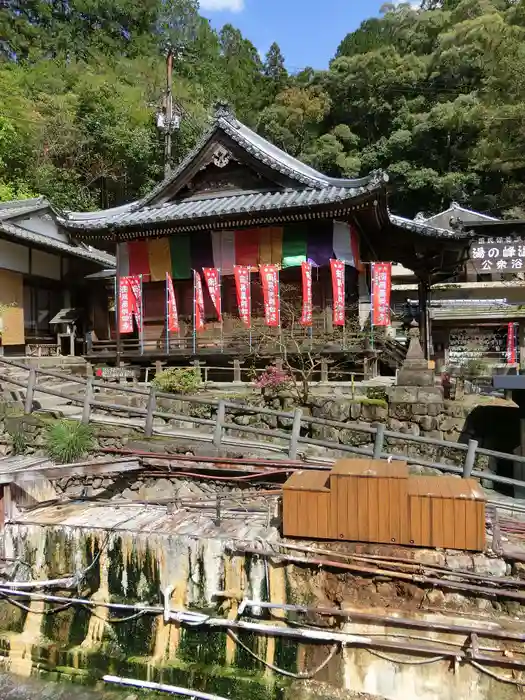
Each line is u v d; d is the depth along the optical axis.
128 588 6.36
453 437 9.67
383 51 43.47
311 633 5.36
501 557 5.37
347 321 14.20
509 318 18.16
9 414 10.20
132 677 5.89
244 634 5.72
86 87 30.20
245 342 13.99
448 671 5.05
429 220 28.98
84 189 28.70
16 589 6.69
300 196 14.41
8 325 16.48
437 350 19.45
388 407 9.98
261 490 7.55
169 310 14.48
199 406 11.05
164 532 6.34
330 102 43.66
